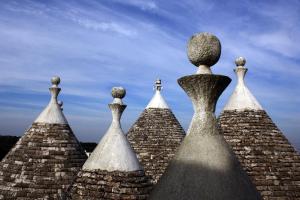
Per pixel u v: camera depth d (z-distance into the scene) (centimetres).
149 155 1570
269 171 981
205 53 384
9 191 1221
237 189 346
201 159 355
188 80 385
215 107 391
